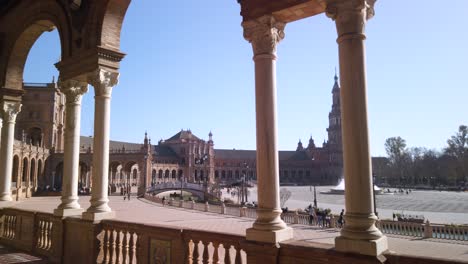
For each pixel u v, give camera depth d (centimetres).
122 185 8744
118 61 943
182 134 14175
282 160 16500
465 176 12544
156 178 12150
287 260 527
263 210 570
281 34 626
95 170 877
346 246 471
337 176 15712
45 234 1012
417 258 420
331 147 16075
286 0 582
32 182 6944
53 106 8250
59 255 919
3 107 1295
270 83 598
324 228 2377
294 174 16438
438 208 5603
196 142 13838
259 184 583
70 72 987
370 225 474
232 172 15588
